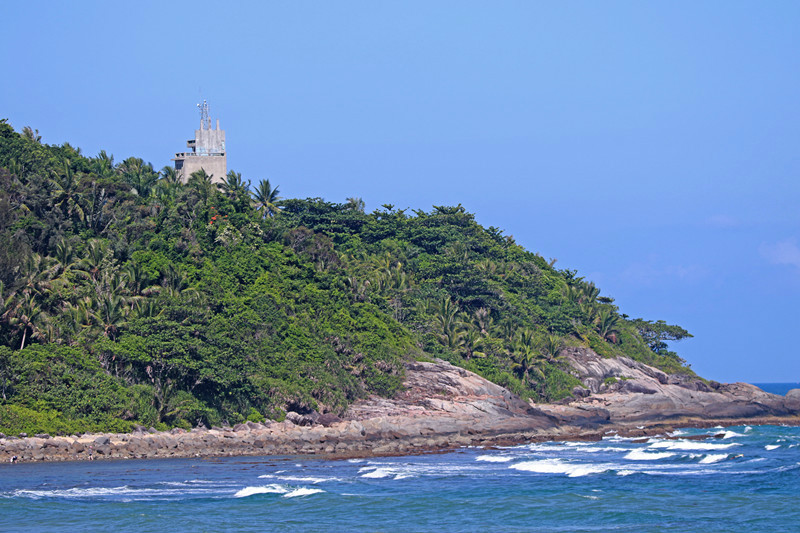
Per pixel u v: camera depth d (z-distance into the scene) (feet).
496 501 237.04
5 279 366.84
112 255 418.51
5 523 199.41
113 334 370.32
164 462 308.19
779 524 206.69
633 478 283.79
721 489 261.03
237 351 388.98
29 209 453.17
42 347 341.41
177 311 377.91
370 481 271.90
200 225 494.59
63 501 225.56
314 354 443.32
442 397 467.11
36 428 310.65
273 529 199.82
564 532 199.11
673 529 201.87
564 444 412.57
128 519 206.28
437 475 286.87
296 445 355.15
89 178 494.59
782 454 374.22
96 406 330.95
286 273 501.97
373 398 451.94
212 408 372.17
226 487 254.27
